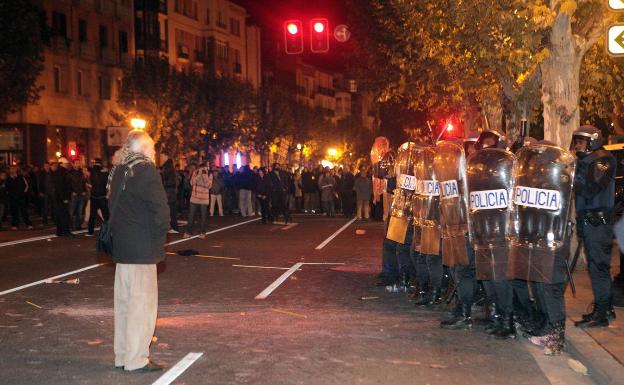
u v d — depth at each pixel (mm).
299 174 41406
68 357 7371
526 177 7836
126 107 48500
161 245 6941
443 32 17656
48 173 26141
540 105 20516
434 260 9984
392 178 11664
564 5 12352
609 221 8430
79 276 12852
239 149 60406
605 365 6871
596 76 17594
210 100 52875
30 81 31016
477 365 7227
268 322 9109
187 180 32219
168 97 48531
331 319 9312
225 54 71875
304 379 6660
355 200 32656
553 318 7703
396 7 21266
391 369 7031
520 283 8492
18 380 6578
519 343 8172
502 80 17750
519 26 13586
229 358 7367
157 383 6508
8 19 29797
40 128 43562
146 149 7043
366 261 15320
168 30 60719
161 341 8078
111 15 51906
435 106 25812
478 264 8297
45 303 10258
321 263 14961
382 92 28016
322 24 21203
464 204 8758
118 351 7004
